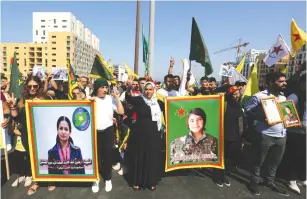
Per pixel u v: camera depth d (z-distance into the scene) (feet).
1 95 12.74
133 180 12.78
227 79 21.36
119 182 13.53
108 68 17.60
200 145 13.23
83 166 12.34
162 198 12.00
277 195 12.51
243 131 14.23
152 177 12.56
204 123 13.11
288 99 12.97
